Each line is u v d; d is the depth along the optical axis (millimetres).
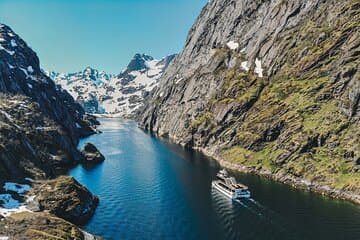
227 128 195875
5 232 84875
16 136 148625
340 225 97312
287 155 146000
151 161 181000
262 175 149000
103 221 103250
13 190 114375
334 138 137000
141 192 128500
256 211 108125
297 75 178375
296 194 123875
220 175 134500
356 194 116875
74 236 88500
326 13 186625
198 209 110812
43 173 138875
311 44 182375
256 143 166250
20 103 196500
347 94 142000
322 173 130500
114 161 182000
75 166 170750
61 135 186625
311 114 153625
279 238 90438
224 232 94562
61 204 106375
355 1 173750
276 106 173000
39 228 88562
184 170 160625
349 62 150750
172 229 97000
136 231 96188
